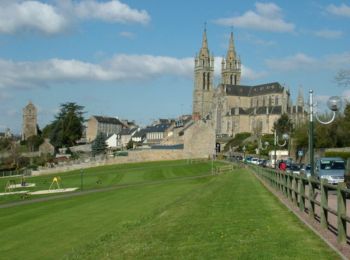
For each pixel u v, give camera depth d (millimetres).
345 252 14422
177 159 163750
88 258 16938
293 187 27156
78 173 118500
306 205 25172
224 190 40688
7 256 23828
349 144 103938
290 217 22000
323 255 13992
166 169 118688
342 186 15758
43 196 61625
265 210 24953
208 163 134125
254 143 187625
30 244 26562
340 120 104812
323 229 18469
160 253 15914
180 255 15375
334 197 33344
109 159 150750
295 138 124000
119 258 15938
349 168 68688
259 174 63594
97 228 30766
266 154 155375
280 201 29625
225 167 108812
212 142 170625
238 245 16109
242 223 20672
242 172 79000
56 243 26391
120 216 36438
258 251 14977
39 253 24062
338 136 104375
